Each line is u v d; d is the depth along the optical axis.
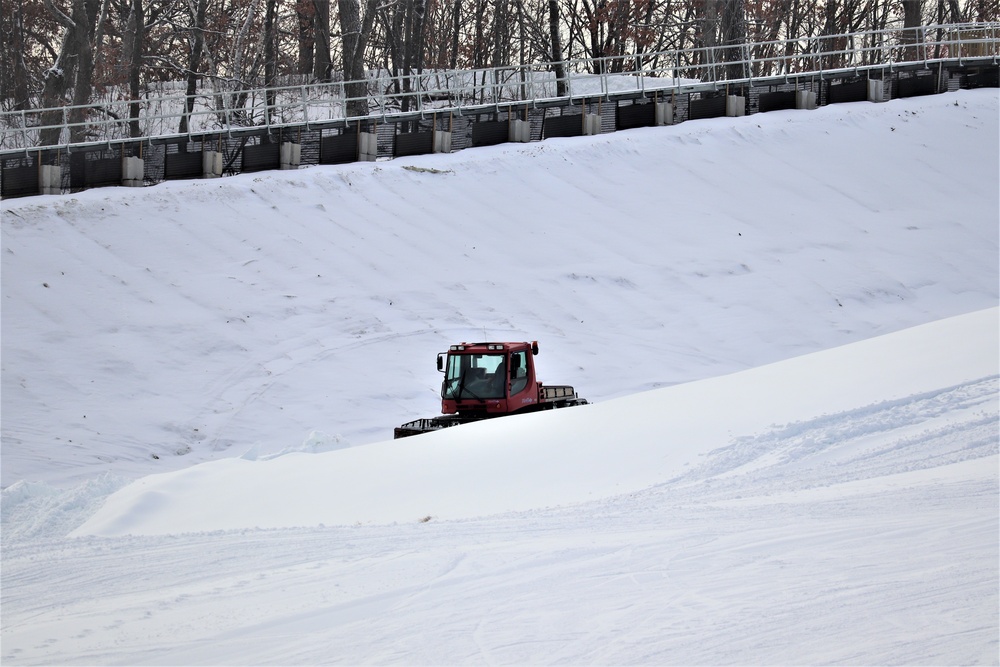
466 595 18.70
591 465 34.31
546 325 81.25
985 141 121.12
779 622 14.81
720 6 150.75
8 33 171.38
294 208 91.31
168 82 175.50
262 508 35.25
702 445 33.66
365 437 63.00
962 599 14.88
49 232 80.69
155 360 69.50
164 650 16.78
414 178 100.81
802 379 39.75
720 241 97.19
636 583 18.12
